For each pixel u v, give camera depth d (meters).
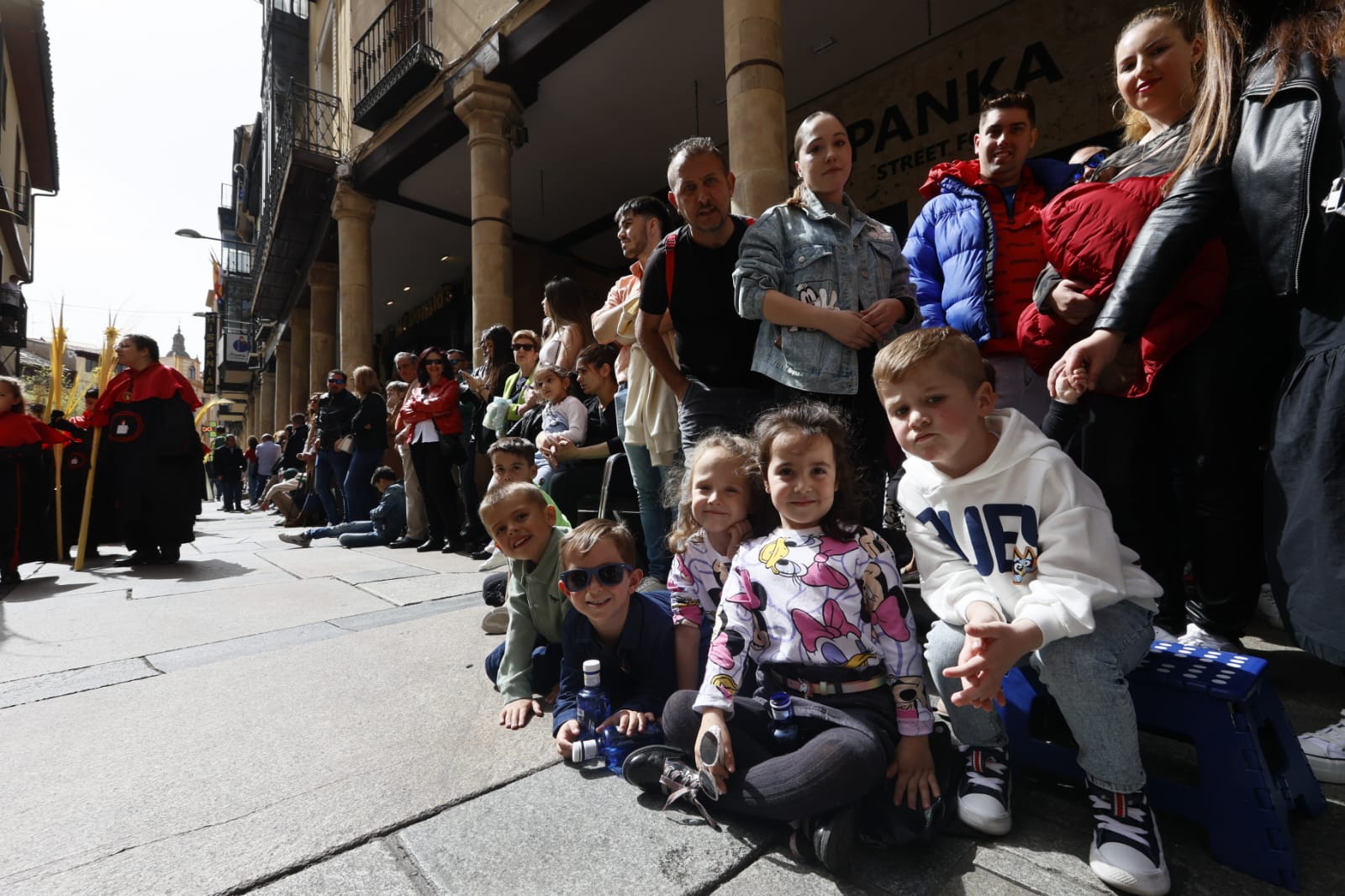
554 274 14.06
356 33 13.16
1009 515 1.41
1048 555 1.34
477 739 1.87
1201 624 2.00
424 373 6.11
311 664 2.58
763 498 1.94
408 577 4.52
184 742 1.89
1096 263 1.81
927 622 2.57
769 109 5.48
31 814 1.51
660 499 3.20
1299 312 1.47
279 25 19.03
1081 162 2.64
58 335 6.25
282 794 1.57
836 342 2.20
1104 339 1.65
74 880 1.25
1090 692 1.28
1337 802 1.44
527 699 2.08
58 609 3.75
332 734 1.92
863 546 1.55
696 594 2.01
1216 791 1.25
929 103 7.61
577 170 11.14
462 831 1.40
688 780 1.45
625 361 3.76
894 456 3.13
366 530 6.73
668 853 1.31
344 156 12.13
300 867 1.29
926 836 1.29
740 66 5.54
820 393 2.18
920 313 2.73
